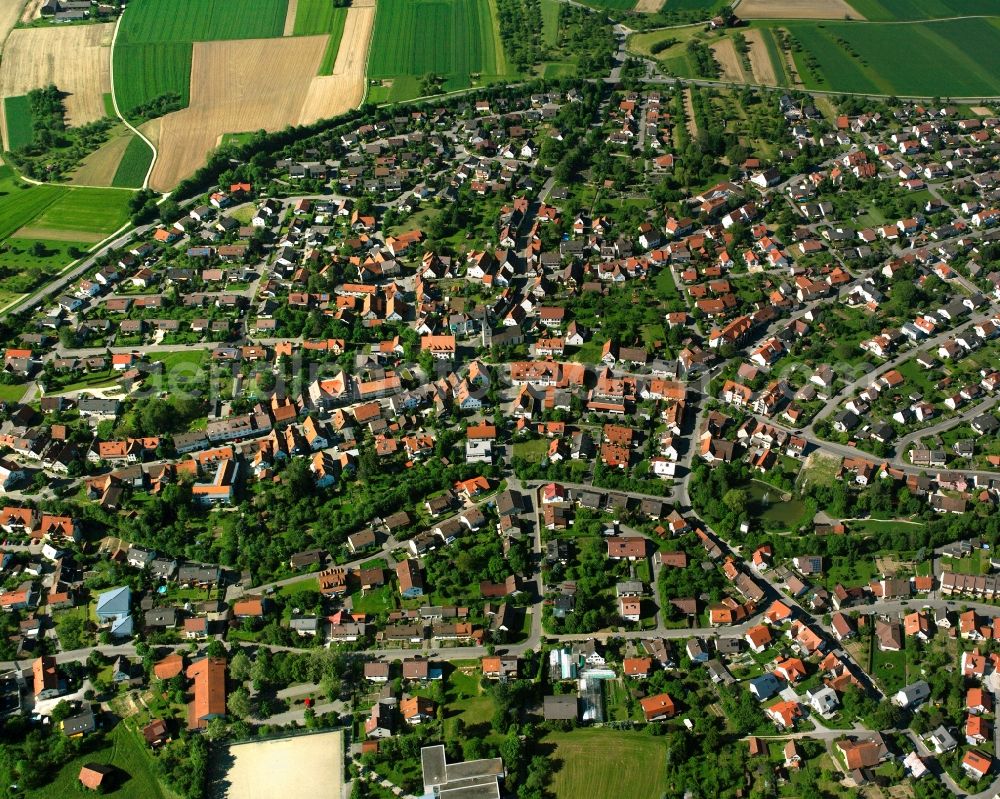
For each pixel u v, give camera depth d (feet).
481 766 640.17
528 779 639.35
